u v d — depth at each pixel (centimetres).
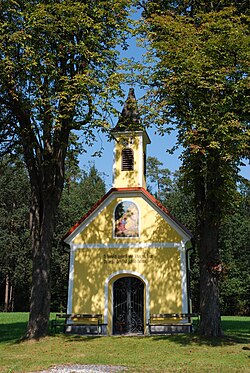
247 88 1620
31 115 1792
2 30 1675
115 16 1930
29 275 4938
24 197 5359
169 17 1833
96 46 1900
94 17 1878
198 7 1989
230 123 1570
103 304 2225
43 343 1731
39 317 1825
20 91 1831
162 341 1744
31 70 1747
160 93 1802
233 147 1616
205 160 1730
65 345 1697
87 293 2255
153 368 1203
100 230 2341
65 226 5144
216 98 1689
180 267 2216
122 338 1886
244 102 1672
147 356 1449
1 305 5625
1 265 5003
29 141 1936
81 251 2325
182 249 2239
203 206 1917
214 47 1669
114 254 2292
